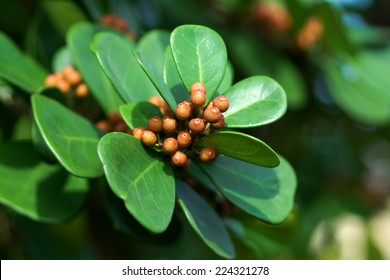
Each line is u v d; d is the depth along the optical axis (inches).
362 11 32.1
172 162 16.0
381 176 35.5
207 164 16.6
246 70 25.3
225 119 15.6
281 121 30.6
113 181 14.6
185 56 15.6
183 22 26.8
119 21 21.5
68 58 20.3
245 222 19.9
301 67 27.9
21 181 18.1
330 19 25.1
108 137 15.1
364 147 34.1
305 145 32.6
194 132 15.1
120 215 17.3
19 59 19.2
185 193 16.8
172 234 18.2
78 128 16.9
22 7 24.7
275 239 20.5
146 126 16.2
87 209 25.0
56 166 18.5
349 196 33.5
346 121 32.0
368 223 33.7
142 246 28.8
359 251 34.5
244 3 27.0
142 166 15.4
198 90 15.1
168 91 15.4
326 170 33.9
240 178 16.8
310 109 30.3
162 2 26.9
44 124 16.2
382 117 26.0
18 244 23.6
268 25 26.8
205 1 28.4
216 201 18.2
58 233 23.7
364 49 28.5
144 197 15.0
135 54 14.9
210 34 15.9
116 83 16.8
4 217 23.5
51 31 22.1
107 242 27.3
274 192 17.0
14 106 21.2
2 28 24.8
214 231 16.5
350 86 26.6
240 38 26.0
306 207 31.7
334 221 33.0
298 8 25.0
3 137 20.9
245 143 15.0
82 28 18.9
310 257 31.0
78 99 18.9
